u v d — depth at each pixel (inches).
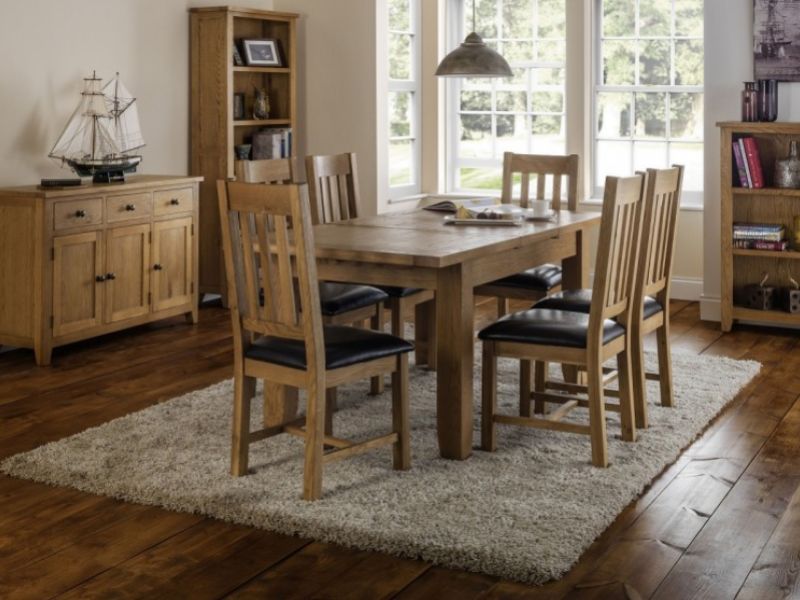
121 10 242.7
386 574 115.4
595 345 145.5
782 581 113.0
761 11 236.8
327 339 139.1
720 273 249.3
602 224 143.6
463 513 129.9
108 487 138.5
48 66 226.1
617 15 284.0
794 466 148.8
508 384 191.9
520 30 303.6
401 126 311.1
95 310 215.2
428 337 201.0
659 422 167.3
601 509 130.8
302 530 125.2
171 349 219.5
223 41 257.1
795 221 236.8
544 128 304.5
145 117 252.1
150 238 227.8
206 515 131.6
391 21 302.0
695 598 109.3
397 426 144.6
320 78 292.0
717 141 246.8
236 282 138.3
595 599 109.3
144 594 110.8
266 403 160.2
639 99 284.5
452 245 151.6
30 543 123.3
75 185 212.4
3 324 208.7
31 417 172.2
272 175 192.2
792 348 222.8
